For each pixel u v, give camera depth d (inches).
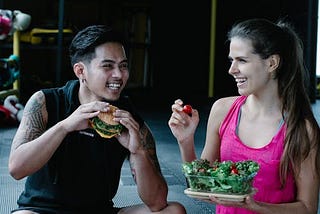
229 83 409.1
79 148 67.7
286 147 63.9
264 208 58.9
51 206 67.4
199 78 422.3
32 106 67.9
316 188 65.4
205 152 73.2
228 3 406.6
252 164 58.9
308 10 342.3
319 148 64.7
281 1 371.6
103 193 69.6
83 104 66.7
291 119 64.5
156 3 412.8
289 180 65.2
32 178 68.6
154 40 416.5
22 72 386.0
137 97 379.2
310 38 340.8
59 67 299.9
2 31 242.4
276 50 63.2
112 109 64.6
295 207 62.9
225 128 69.6
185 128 68.8
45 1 392.5
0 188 122.0
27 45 298.4
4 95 236.8
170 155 169.9
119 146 69.6
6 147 177.0
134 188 125.5
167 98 381.4
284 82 65.2
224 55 410.0
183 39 419.2
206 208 112.0
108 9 407.8
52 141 63.0
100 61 64.6
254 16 395.2
